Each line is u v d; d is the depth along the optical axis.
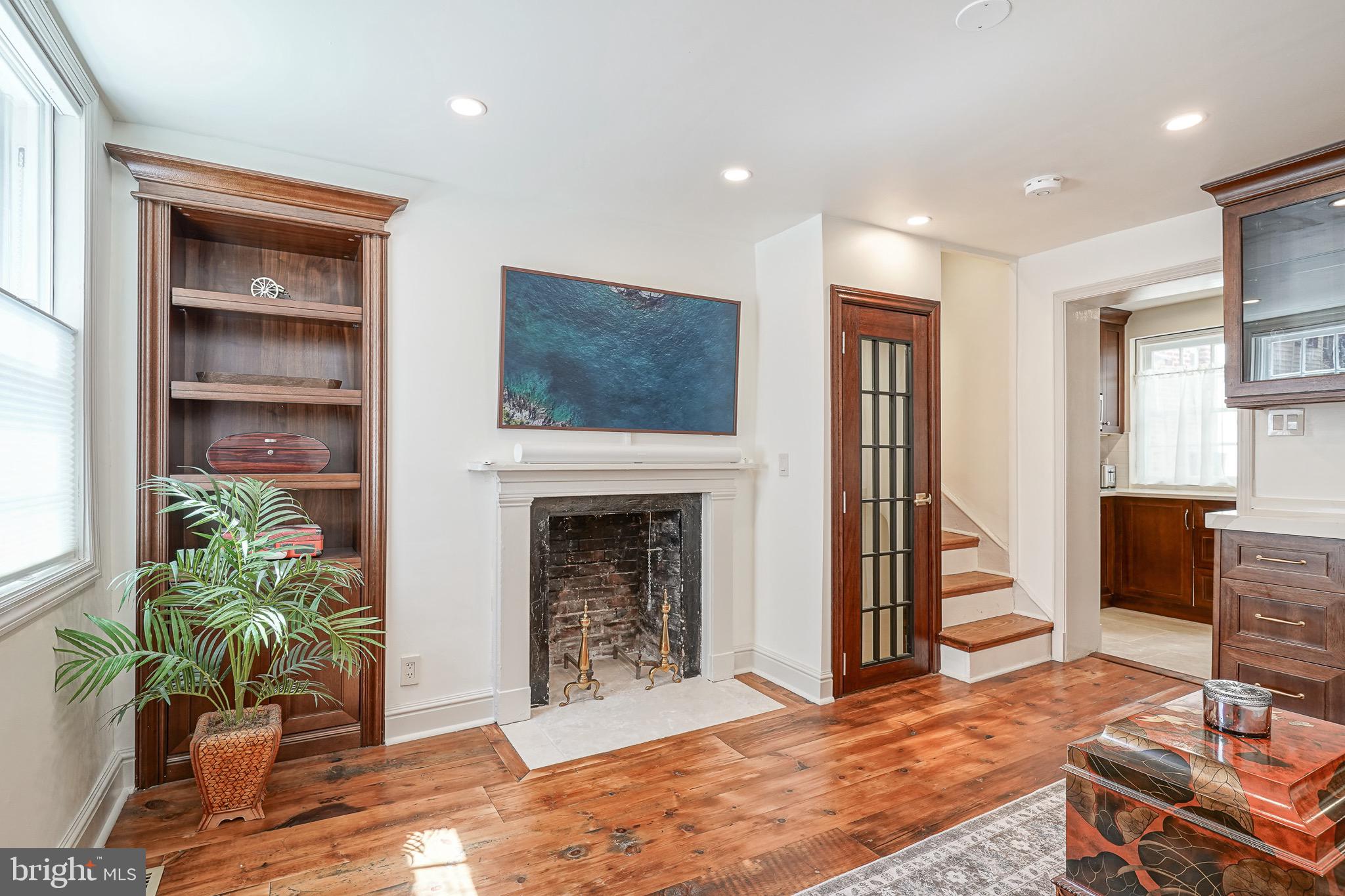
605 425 3.27
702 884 1.86
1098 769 1.37
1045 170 2.75
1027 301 4.04
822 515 3.27
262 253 2.76
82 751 1.95
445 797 2.33
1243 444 3.11
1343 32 1.79
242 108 2.23
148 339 2.33
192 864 1.93
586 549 3.72
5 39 1.57
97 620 1.95
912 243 3.61
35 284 1.87
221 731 2.15
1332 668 2.61
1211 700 1.42
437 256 2.87
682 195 3.03
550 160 2.65
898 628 3.59
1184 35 1.81
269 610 2.10
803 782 2.44
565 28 1.79
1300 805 1.13
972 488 4.36
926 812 2.23
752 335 3.73
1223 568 2.96
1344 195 2.51
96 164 2.10
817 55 1.92
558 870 1.92
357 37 1.83
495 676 2.96
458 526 2.91
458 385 2.92
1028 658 3.79
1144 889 1.28
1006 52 1.90
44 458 1.79
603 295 3.23
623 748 2.72
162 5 1.68
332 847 2.03
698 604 3.53
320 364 2.81
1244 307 2.79
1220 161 2.67
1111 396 5.32
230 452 2.50
